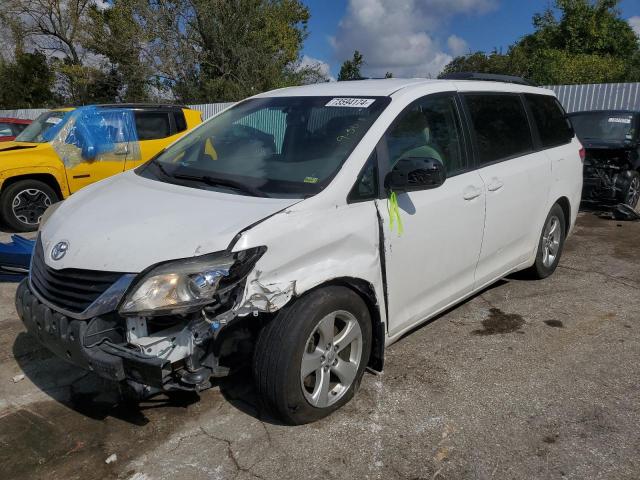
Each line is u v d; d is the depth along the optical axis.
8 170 7.39
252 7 25.95
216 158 3.58
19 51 32.56
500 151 4.30
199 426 3.04
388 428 3.02
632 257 6.24
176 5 25.62
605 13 30.17
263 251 2.64
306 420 2.99
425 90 3.74
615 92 14.10
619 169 8.40
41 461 2.77
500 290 5.12
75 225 2.99
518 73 27.48
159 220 2.83
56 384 3.48
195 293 2.52
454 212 3.68
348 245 3.00
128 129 8.21
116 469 2.72
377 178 3.21
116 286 2.56
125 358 2.50
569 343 4.05
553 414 3.17
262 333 2.80
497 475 2.67
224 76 26.12
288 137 3.50
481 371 3.64
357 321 3.11
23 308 2.94
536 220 4.80
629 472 2.70
